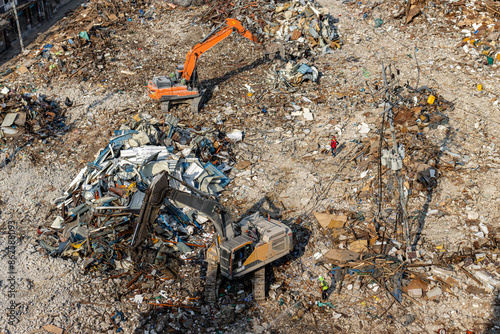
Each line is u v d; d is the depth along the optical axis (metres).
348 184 20.33
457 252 16.42
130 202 17.70
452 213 18.31
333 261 16.36
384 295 14.96
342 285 15.47
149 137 21.89
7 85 28.27
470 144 22.17
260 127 24.89
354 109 25.78
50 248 16.89
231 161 22.34
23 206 19.36
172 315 14.38
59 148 23.17
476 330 13.50
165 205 18.66
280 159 22.44
